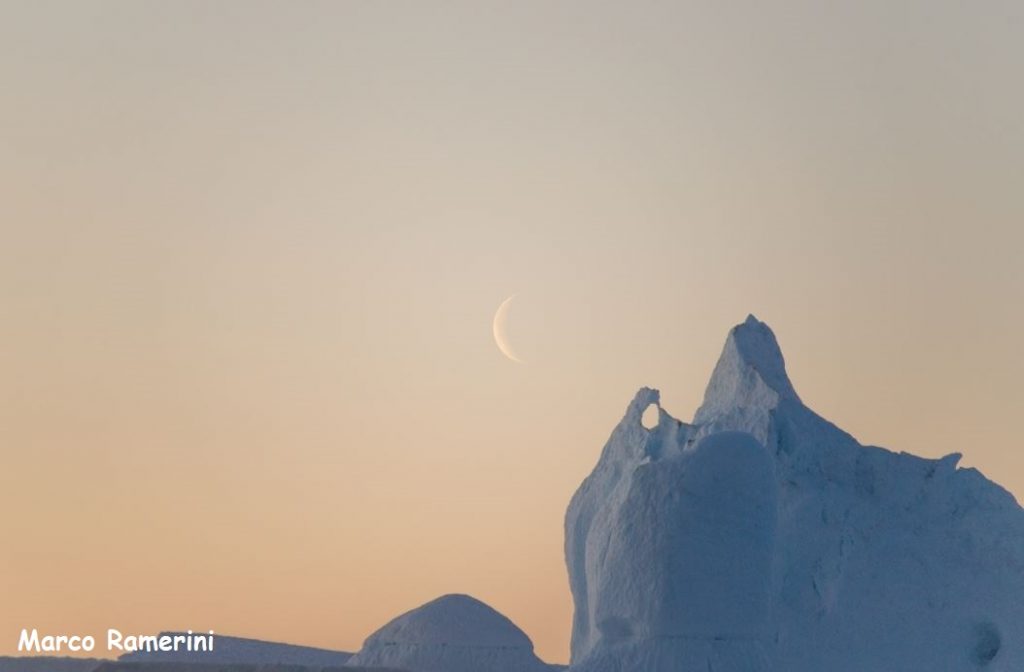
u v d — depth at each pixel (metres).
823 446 189.00
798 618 178.12
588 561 163.38
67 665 167.62
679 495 146.88
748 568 146.62
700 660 143.00
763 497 149.25
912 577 181.88
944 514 187.25
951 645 179.88
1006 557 183.25
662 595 144.75
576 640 183.00
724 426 186.75
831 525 183.12
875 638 178.75
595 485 189.25
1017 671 177.75
